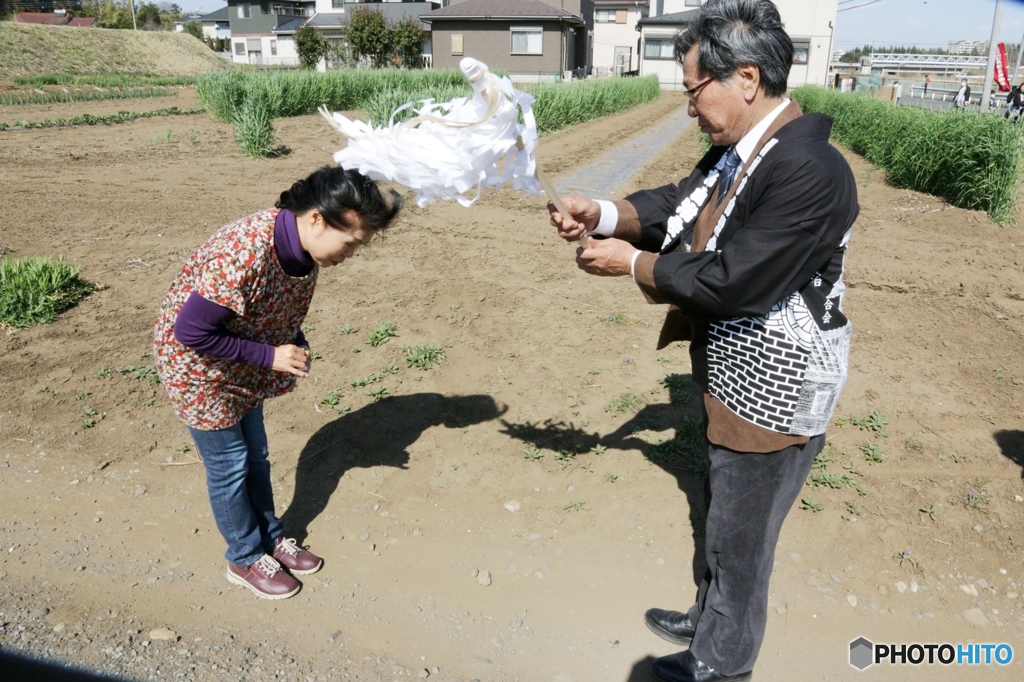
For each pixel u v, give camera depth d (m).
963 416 4.14
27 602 2.83
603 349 4.88
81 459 3.75
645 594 2.94
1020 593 2.94
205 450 2.59
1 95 22.66
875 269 6.64
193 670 2.53
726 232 2.12
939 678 2.58
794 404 2.09
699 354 2.27
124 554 3.11
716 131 2.11
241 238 2.21
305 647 2.67
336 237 2.26
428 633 2.75
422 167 2.01
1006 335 5.24
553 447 3.84
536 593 2.95
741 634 2.34
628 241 2.64
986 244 7.70
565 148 14.80
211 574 3.02
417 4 50.38
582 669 2.61
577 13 45.22
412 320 5.29
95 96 23.88
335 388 4.38
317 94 20.97
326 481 3.60
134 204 8.68
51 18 67.56
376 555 3.13
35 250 6.86
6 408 4.14
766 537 2.25
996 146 8.83
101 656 2.57
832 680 2.59
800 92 25.84
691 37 2.04
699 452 3.76
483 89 1.92
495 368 4.62
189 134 14.96
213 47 74.56
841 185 1.91
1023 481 3.56
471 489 3.55
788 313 2.06
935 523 3.28
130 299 5.76
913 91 37.38
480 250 6.89
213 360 2.42
